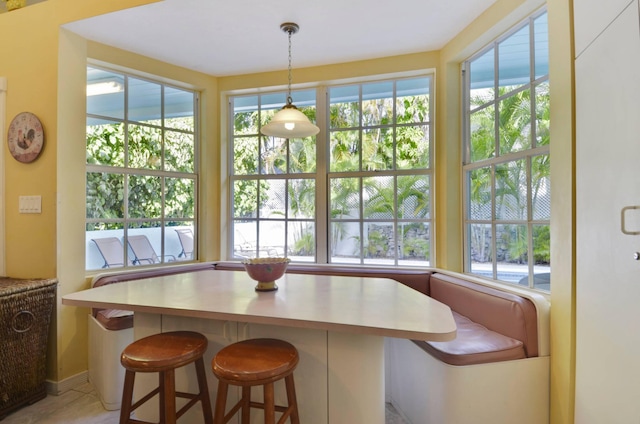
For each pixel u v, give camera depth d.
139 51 2.65
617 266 1.17
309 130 2.15
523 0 1.86
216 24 2.27
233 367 1.18
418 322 1.17
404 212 2.87
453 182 2.61
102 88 2.63
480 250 2.45
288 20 2.22
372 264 2.94
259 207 3.24
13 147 2.29
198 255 3.17
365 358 1.40
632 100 1.08
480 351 1.56
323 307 1.37
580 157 1.44
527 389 1.59
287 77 3.02
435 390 1.59
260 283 1.70
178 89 3.07
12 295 1.92
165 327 1.69
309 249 3.11
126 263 2.73
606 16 1.25
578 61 1.46
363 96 2.97
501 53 2.24
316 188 3.07
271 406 1.20
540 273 1.94
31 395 2.06
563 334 1.54
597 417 1.31
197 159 3.18
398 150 2.89
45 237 2.24
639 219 1.04
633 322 1.08
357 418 1.40
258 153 3.24
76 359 2.31
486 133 2.39
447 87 2.59
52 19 2.26
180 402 1.65
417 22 2.28
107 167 2.63
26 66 2.29
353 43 2.55
